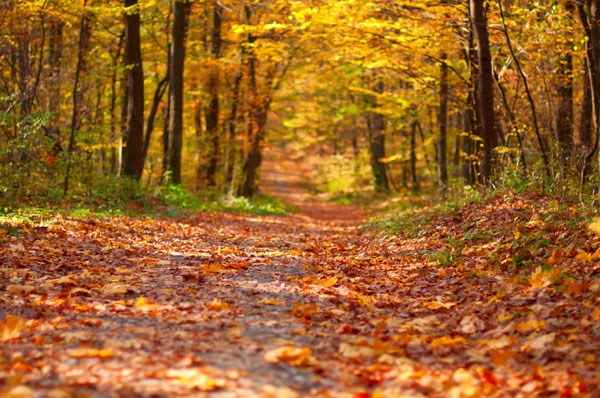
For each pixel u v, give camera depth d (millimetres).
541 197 9008
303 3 13703
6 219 8516
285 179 57906
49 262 6422
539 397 3008
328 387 3111
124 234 9406
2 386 2795
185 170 24906
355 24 13195
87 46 16844
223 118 25234
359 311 5219
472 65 14188
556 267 5574
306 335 4223
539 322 4230
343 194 38625
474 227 8852
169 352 3549
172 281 6066
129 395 2756
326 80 23531
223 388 2920
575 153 10125
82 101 16609
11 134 13594
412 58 15391
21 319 3998
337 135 42094
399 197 28656
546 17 11820
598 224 6047
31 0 13383
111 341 3664
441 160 20875
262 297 5551
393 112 21375
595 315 4141
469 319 4715
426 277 6832
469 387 3041
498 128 14227
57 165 12578
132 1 15055
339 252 9609
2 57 14953
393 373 3420
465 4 12570
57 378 2982
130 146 15523
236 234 11594
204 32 23594
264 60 21719
